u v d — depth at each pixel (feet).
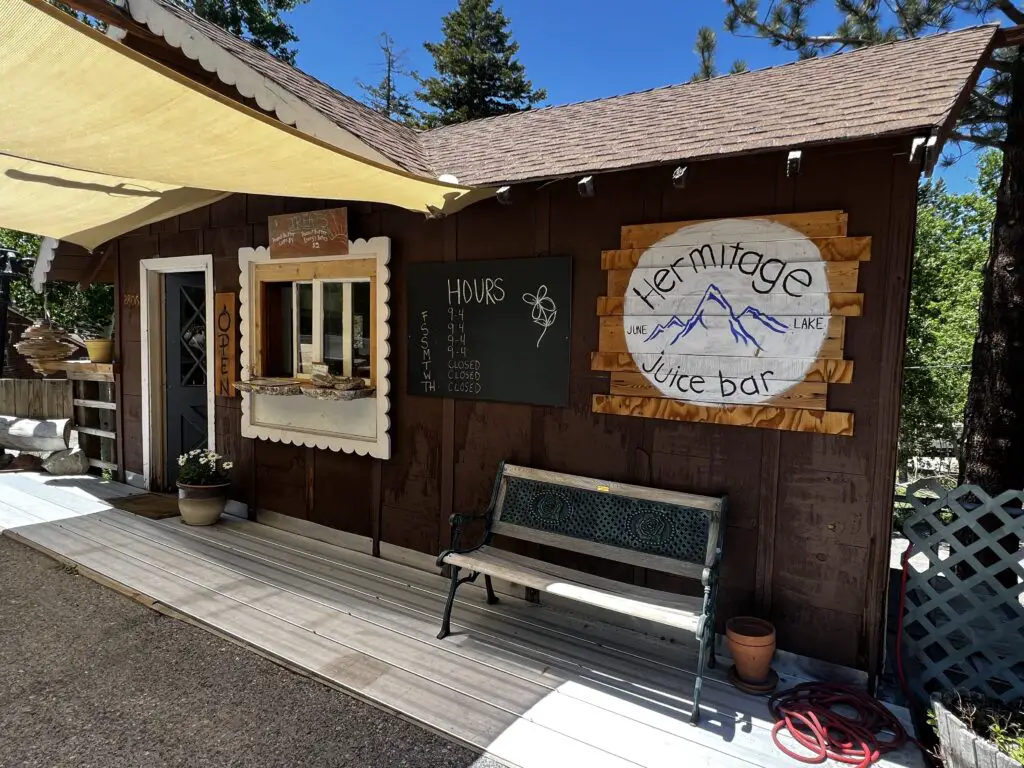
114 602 12.46
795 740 8.39
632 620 11.69
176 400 20.80
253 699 9.29
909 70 10.57
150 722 8.69
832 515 9.78
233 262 17.46
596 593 9.83
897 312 9.18
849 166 9.43
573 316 11.97
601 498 11.46
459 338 13.38
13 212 15.92
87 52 7.01
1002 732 7.50
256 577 13.65
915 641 9.64
